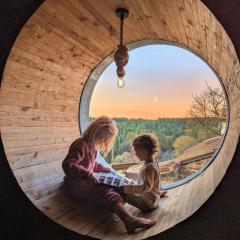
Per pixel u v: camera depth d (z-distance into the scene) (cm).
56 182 197
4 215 143
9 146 162
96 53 234
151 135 186
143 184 175
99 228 150
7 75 158
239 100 117
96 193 178
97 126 218
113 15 190
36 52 179
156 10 176
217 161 189
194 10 143
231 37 109
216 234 116
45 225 140
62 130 237
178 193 202
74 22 184
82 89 257
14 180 144
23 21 141
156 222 149
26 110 190
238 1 109
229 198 115
